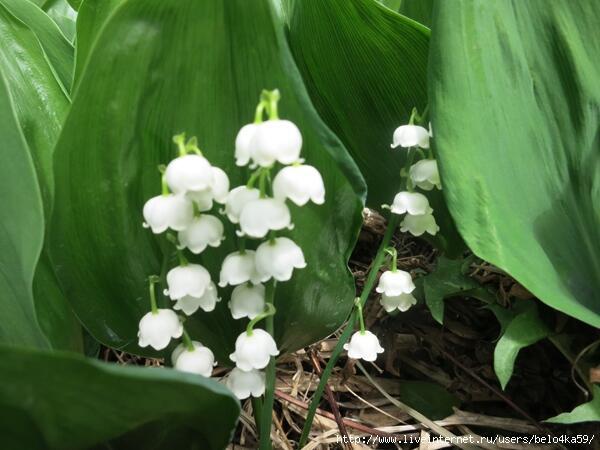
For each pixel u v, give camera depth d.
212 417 0.09
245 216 0.09
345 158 0.09
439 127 0.11
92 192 0.10
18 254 0.10
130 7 0.09
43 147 0.12
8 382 0.07
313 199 0.09
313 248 0.11
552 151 0.13
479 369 0.16
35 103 0.12
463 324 0.17
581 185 0.13
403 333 0.17
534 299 0.14
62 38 0.15
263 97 0.08
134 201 0.11
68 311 0.12
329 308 0.12
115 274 0.11
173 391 0.08
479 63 0.11
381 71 0.13
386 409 0.16
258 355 0.10
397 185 0.15
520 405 0.15
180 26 0.09
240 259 0.10
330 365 0.12
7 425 0.08
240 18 0.10
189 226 0.09
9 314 0.11
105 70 0.09
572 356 0.14
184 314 0.11
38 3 0.21
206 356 0.10
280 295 0.12
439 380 0.16
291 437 0.15
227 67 0.10
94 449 0.10
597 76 0.13
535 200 0.12
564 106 0.13
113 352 0.17
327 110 0.15
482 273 0.17
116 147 0.10
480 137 0.11
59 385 0.07
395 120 0.14
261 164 0.08
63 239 0.10
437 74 0.11
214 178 0.09
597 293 0.12
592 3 0.13
